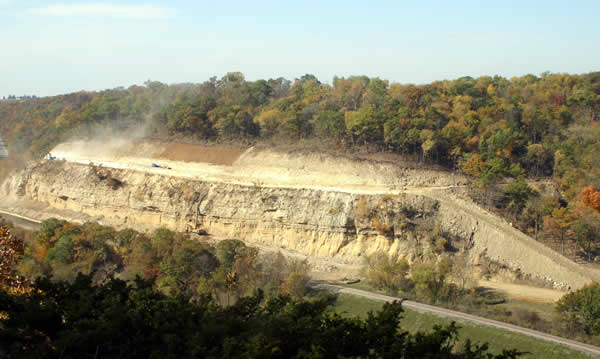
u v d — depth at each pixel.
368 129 121.25
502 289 83.94
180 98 168.50
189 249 83.81
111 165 138.62
